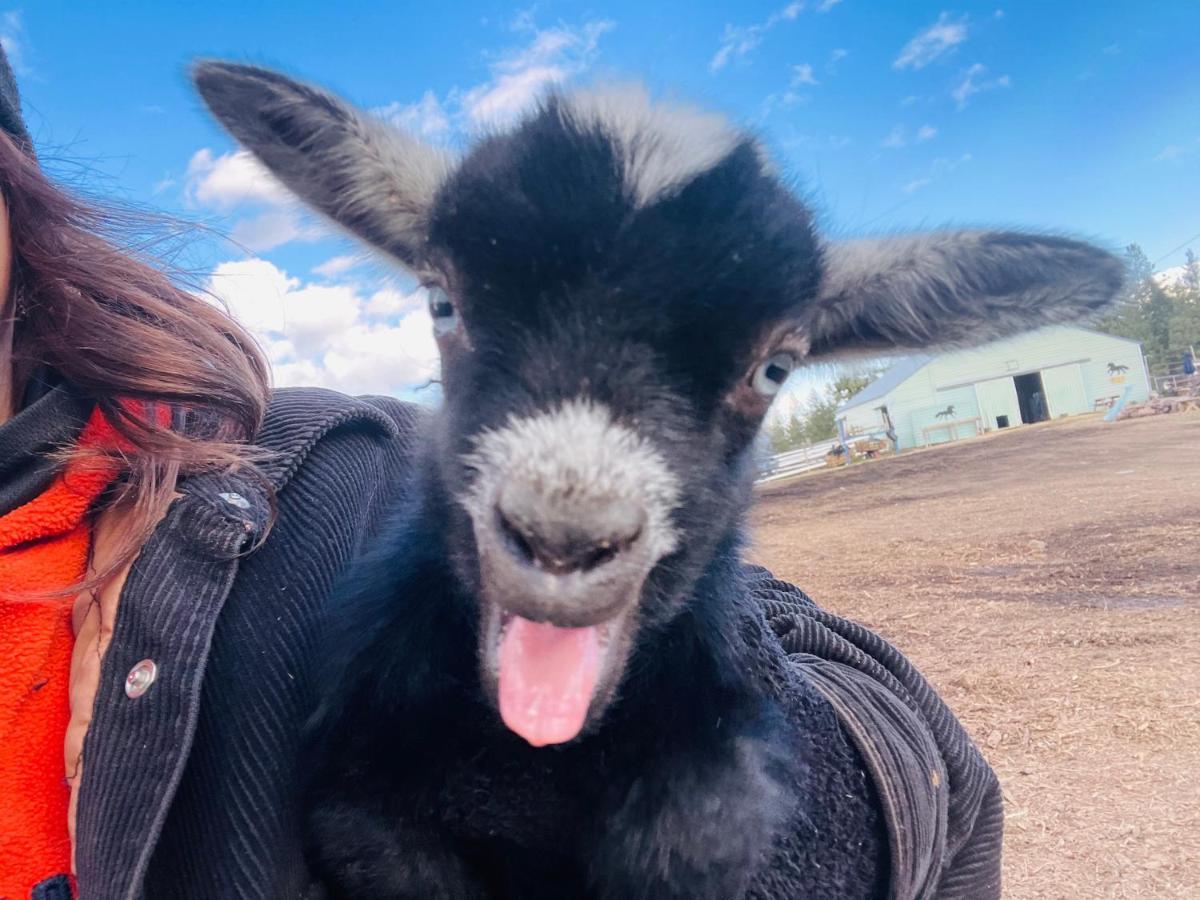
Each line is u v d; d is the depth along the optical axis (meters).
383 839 0.22
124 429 0.21
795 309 0.24
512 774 0.23
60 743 0.20
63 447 0.21
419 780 0.23
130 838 0.18
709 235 0.22
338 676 0.23
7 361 0.22
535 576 0.19
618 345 0.21
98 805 0.18
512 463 0.20
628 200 0.21
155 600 0.19
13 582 0.19
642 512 0.20
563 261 0.21
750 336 0.22
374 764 0.22
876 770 0.25
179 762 0.19
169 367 0.22
